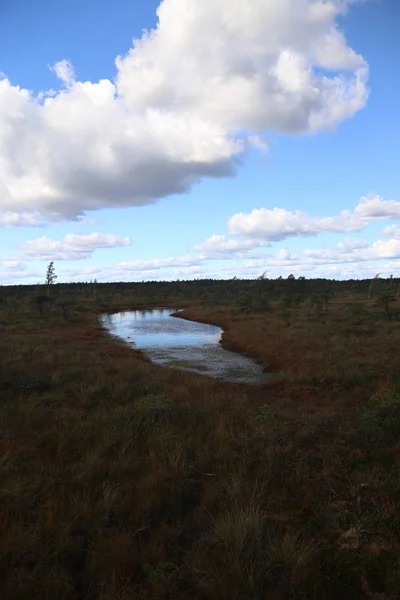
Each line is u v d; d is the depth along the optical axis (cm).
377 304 3091
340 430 639
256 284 6531
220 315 4303
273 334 2309
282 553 328
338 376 1115
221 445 591
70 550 350
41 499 423
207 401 888
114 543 352
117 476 487
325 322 2655
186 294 8738
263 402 948
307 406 880
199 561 328
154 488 455
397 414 630
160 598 291
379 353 1439
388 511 390
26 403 803
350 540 357
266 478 480
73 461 537
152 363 1741
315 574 313
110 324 3953
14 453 542
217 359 1909
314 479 482
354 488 446
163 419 725
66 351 1625
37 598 294
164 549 352
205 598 296
